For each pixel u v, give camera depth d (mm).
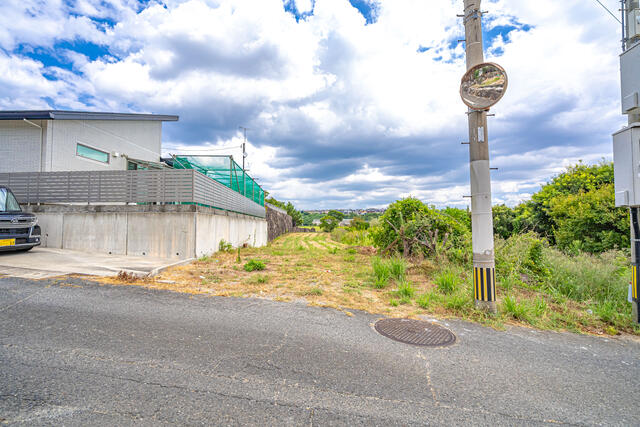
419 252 10383
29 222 8742
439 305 5551
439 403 2523
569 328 4727
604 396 2777
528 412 2463
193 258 9742
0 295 4891
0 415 2102
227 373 2844
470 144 5223
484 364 3332
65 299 4875
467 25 5223
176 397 2426
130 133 15891
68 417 2123
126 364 2934
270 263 10062
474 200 5207
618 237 13211
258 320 4391
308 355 3322
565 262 7945
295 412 2299
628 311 5410
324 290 6457
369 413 2328
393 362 3264
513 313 5121
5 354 3023
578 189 19609
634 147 4699
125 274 6379
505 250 8070
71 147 12680
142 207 10086
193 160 14555
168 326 3980
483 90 4945
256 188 20812
